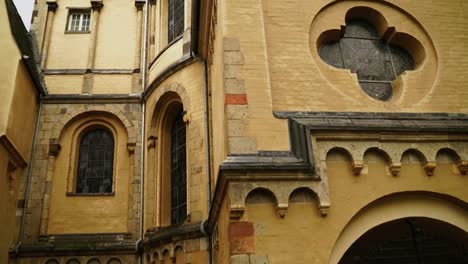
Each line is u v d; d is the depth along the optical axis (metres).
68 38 18.81
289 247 6.21
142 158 15.86
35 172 15.65
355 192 6.77
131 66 18.41
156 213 14.15
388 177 6.98
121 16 19.56
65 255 14.36
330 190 6.71
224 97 7.32
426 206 7.17
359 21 9.27
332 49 8.88
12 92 13.86
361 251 7.82
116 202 15.68
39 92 16.83
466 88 8.40
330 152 6.98
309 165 6.56
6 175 13.66
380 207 7.02
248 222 6.26
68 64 18.23
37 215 14.95
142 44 18.64
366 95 7.97
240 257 6.06
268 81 7.42
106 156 16.80
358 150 6.95
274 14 8.36
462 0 9.24
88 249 14.43
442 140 7.28
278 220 6.35
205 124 12.73
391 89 8.66
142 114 16.88
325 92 7.79
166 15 17.52
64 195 15.59
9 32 14.42
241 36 7.76
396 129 7.10
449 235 7.68
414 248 7.92
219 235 8.30
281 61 7.93
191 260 11.59
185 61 14.27
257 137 6.92
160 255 12.91
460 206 7.27
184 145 14.38
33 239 14.61
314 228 6.39
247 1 8.12
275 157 6.68
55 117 16.73
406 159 7.18
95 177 16.42
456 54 8.70
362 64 8.85
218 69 8.89
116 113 16.94
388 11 9.05
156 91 15.59
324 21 8.68
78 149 16.80
